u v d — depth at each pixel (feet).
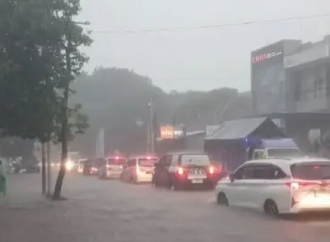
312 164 56.34
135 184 125.80
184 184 100.22
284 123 160.04
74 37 69.21
